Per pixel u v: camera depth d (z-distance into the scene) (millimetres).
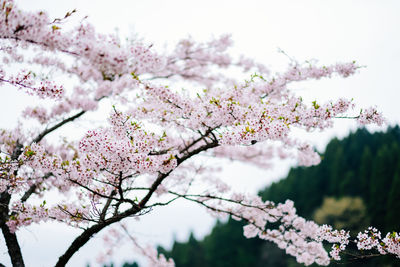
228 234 37844
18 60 4621
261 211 5164
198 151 3713
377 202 28953
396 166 29266
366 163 34875
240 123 3400
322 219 33094
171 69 5465
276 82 4949
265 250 34219
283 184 42906
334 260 4035
